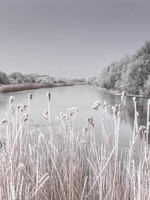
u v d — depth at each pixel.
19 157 2.19
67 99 19.17
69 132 2.50
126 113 10.90
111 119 8.95
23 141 2.50
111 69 32.00
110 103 14.94
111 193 2.19
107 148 2.43
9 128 2.27
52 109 12.97
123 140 6.00
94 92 28.22
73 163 2.47
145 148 2.07
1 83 40.97
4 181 1.98
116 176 2.25
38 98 20.05
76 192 2.42
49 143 2.55
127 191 2.26
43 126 6.95
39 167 2.37
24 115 2.18
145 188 2.12
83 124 8.23
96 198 2.53
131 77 23.22
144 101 16.34
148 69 22.88
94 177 2.55
